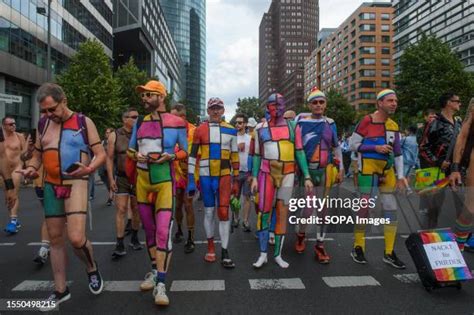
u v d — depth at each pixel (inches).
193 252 219.8
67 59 1600.6
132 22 2581.2
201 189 198.5
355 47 4729.3
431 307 143.0
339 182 209.6
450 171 203.6
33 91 1365.7
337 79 5344.5
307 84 6796.3
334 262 199.3
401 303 146.6
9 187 257.8
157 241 150.9
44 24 1393.9
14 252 215.9
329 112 2994.6
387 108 187.5
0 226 285.4
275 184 188.2
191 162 199.0
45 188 142.3
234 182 201.8
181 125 163.8
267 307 142.7
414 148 420.8
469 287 163.9
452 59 1473.9
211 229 201.0
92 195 443.2
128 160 165.9
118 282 168.9
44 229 196.1
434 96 1406.3
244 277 176.1
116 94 1278.3
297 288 162.1
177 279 173.5
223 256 193.8
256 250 224.4
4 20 1130.0
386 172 196.7
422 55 1503.4
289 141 187.6
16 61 1200.2
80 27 1755.7
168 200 154.9
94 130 145.9
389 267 190.5
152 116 161.6
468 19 2851.9
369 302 147.5
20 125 1282.0
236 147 200.5
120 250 207.2
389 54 4613.7
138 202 161.2
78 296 152.9
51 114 137.2
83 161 143.1
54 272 144.9
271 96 187.9
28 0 1274.6
